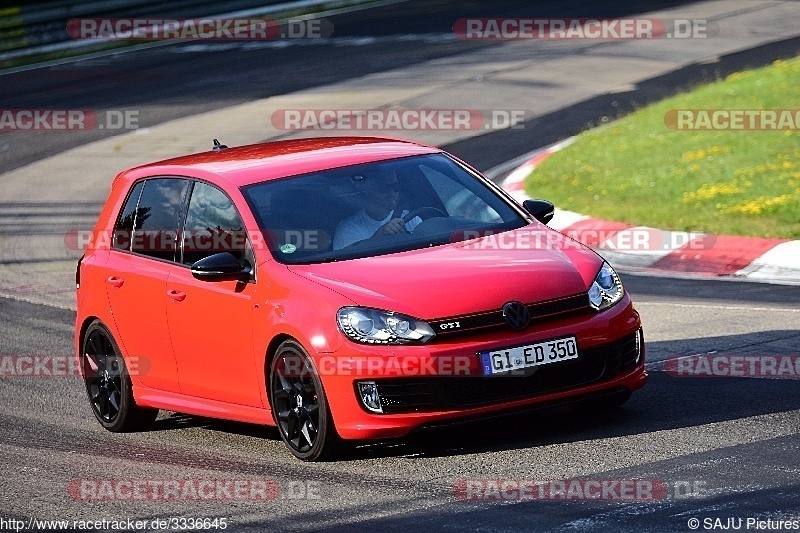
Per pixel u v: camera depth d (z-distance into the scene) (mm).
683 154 55656
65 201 64688
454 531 18453
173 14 116562
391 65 93062
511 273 23047
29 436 28266
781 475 19578
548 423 24438
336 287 22938
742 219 43719
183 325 25922
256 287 24172
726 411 23938
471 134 69625
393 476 21781
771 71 70625
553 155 60688
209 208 26172
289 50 103625
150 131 79562
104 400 28766
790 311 32500
